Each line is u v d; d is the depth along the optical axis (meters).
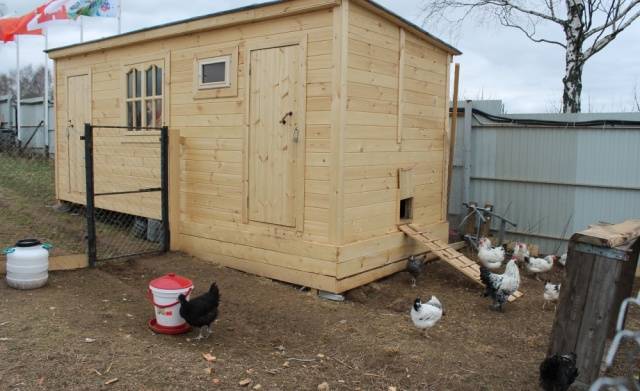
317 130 6.10
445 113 8.49
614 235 3.83
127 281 6.37
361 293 6.35
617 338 2.22
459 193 9.69
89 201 6.71
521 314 5.96
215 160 7.29
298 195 6.30
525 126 8.89
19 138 20.17
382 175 6.85
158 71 8.12
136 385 3.61
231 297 5.97
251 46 6.71
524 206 9.05
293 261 6.41
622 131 8.07
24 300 5.25
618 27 11.51
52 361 3.86
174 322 4.72
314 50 6.08
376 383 3.98
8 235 8.34
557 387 3.60
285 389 3.77
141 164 8.41
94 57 9.42
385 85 6.75
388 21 6.70
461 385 3.99
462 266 6.85
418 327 4.94
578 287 3.87
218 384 3.74
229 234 7.11
